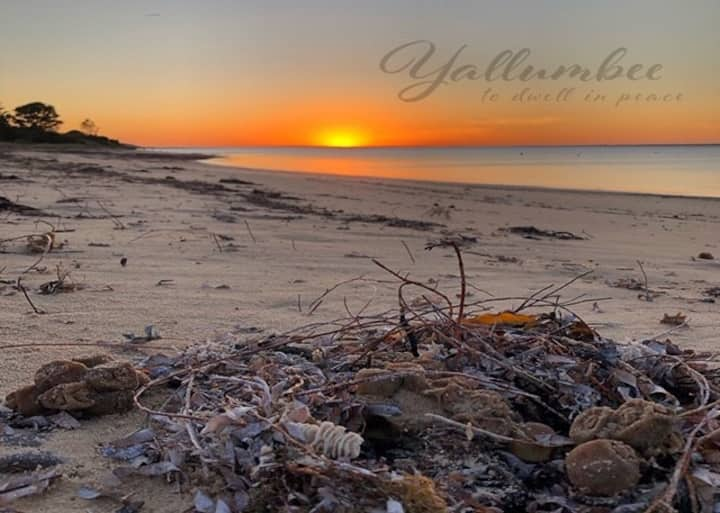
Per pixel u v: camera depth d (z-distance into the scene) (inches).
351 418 78.9
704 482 67.8
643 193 761.6
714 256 306.2
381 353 102.2
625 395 88.4
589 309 175.2
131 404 90.0
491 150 4936.0
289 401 80.7
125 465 73.7
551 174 1230.3
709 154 3351.4
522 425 78.5
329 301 167.2
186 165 1180.5
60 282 166.4
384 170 1318.9
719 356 123.4
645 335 144.4
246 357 105.2
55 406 86.5
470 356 97.5
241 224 328.5
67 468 73.9
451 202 565.6
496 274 225.1
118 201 411.8
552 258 275.4
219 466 69.5
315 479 65.2
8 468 73.3
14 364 107.7
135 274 190.1
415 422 78.8
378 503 62.8
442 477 70.0
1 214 314.2
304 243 276.4
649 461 71.0
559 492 68.7
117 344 120.4
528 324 115.9
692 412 78.0
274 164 1577.3
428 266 235.6
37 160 960.9
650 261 279.7
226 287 178.2
